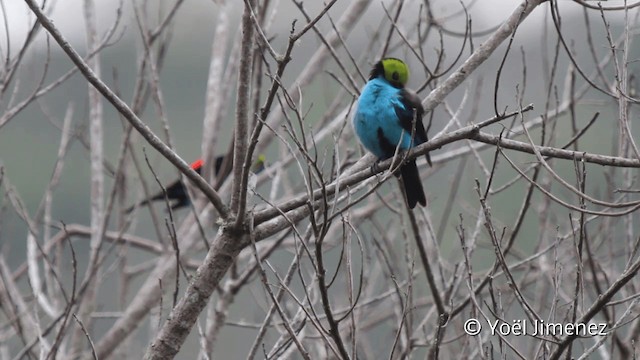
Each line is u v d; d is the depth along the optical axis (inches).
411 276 356.5
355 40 725.3
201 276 379.6
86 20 535.2
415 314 510.0
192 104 1007.0
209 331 461.1
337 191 310.0
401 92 449.4
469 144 454.0
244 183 366.0
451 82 445.4
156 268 577.0
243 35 369.4
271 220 384.8
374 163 447.8
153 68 498.9
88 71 352.5
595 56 473.4
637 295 325.1
